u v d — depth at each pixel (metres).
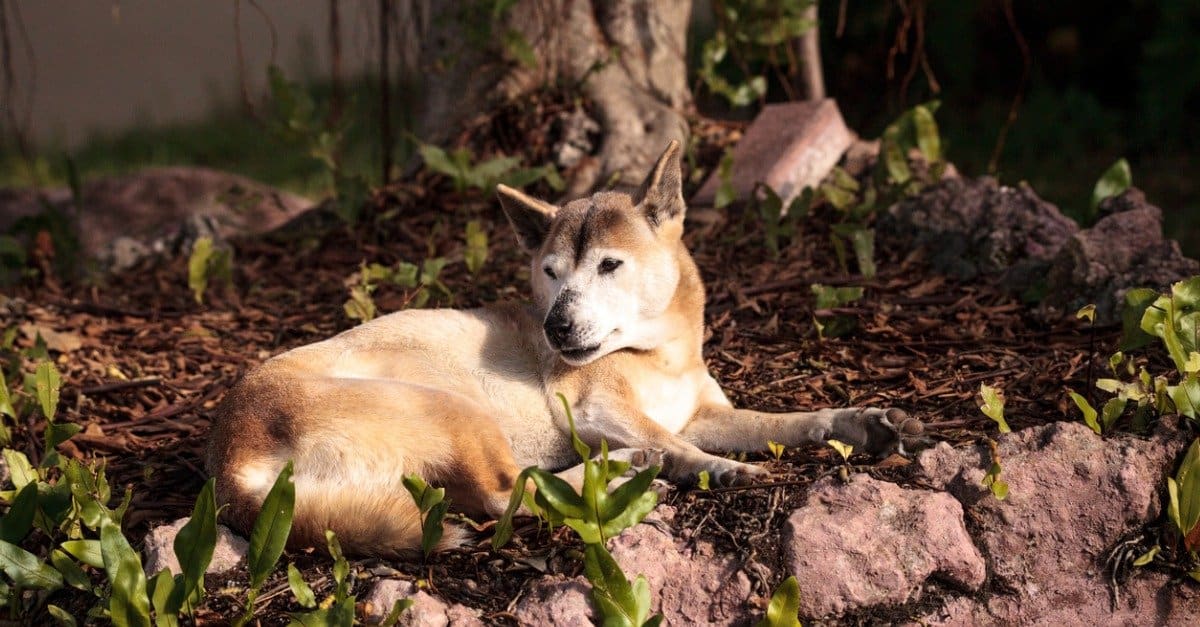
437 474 3.89
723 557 3.75
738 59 8.35
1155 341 4.80
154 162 12.96
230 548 3.80
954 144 11.30
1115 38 11.63
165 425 4.98
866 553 3.73
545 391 4.43
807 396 4.90
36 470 4.21
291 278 7.01
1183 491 3.85
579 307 4.29
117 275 7.32
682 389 4.61
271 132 7.63
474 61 7.89
